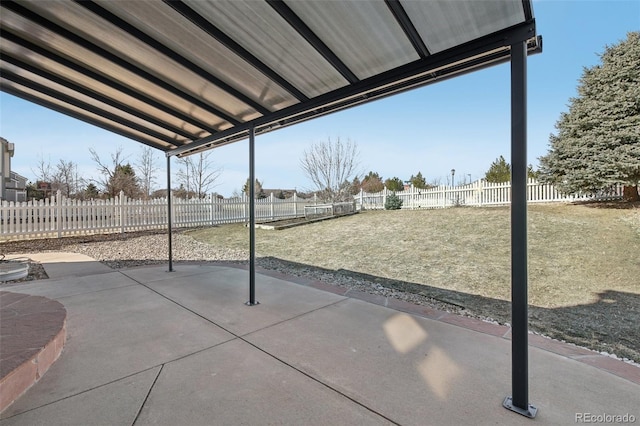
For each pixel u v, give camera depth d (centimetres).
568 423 187
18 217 912
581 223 834
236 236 1038
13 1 253
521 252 202
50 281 518
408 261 652
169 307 392
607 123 1037
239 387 222
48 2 252
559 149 1141
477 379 234
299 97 364
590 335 324
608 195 1107
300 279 544
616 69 1053
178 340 298
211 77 351
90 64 339
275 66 314
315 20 242
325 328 329
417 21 223
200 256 784
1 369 204
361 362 259
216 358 264
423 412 196
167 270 608
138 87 385
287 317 361
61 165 2639
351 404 204
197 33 280
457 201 1498
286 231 1108
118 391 216
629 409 199
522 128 204
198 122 473
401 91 319
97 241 937
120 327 329
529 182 1266
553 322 359
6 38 293
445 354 273
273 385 225
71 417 188
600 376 239
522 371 198
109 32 286
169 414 192
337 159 2002
